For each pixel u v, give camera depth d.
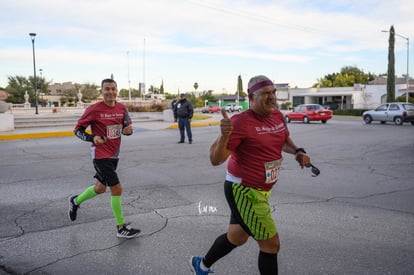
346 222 4.80
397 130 19.67
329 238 4.25
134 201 5.77
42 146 12.84
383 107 25.58
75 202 4.67
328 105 53.97
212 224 4.71
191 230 4.50
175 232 4.44
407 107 24.59
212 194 6.20
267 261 2.79
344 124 25.55
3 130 17.69
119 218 4.30
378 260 3.68
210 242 4.13
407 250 3.92
